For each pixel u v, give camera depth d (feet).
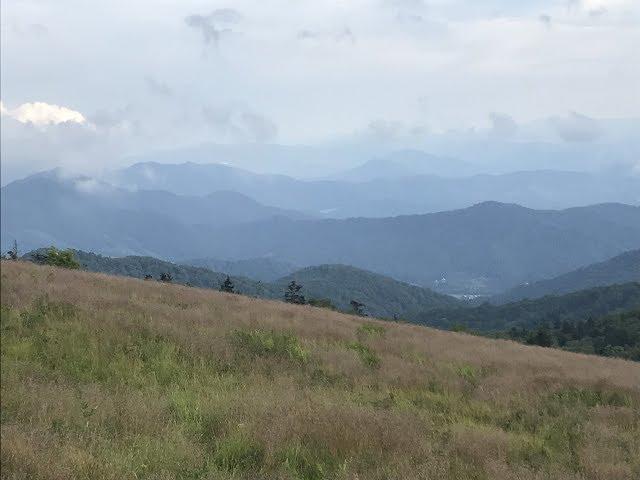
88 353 33.22
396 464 19.71
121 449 18.75
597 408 37.11
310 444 20.97
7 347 32.76
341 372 39.58
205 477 17.46
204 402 25.46
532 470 21.61
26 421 20.36
